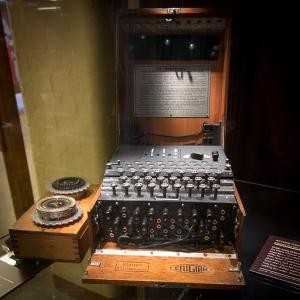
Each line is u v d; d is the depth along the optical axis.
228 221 1.29
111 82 1.85
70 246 1.42
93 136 1.93
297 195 2.02
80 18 1.69
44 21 1.75
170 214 1.29
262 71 1.87
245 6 1.77
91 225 1.27
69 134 1.97
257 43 1.82
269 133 1.98
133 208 1.30
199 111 1.76
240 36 1.83
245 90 1.93
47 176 2.12
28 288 1.61
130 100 1.76
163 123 1.78
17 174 2.05
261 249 1.48
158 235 1.34
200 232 1.30
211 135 1.75
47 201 1.53
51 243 1.42
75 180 1.73
